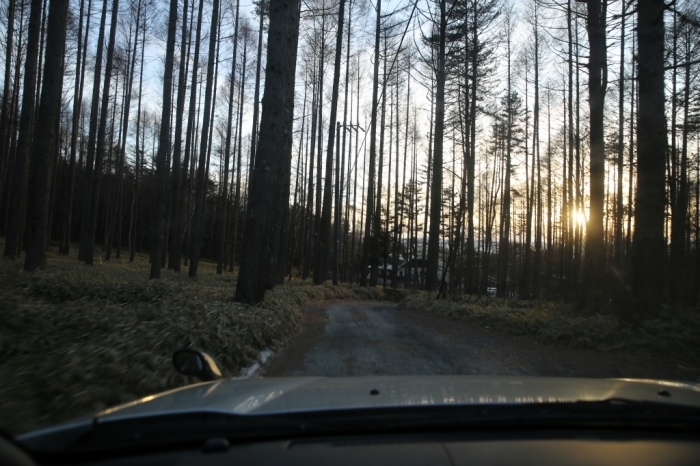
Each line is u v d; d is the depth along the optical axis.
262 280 12.26
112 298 10.77
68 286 10.86
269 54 12.18
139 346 6.07
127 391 4.84
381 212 42.81
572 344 9.71
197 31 24.41
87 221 26.98
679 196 23.16
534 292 31.47
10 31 21.64
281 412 2.55
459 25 21.91
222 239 33.38
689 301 19.34
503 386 3.47
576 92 26.75
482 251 37.75
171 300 10.61
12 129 27.55
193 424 2.33
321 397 3.02
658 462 2.20
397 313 16.67
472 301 21.91
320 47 30.59
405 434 2.47
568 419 2.56
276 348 9.47
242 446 2.27
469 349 9.50
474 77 24.81
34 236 13.59
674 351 8.46
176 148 25.25
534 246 42.56
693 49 19.81
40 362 4.90
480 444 2.33
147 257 45.50
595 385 3.54
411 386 3.46
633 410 2.68
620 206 24.14
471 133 26.47
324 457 2.14
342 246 60.78
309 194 35.84
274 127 12.26
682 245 22.14
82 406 4.21
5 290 8.30
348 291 27.48
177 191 25.53
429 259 22.36
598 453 2.26
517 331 11.44
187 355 3.80
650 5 10.39
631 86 23.14
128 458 2.15
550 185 34.09
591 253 13.20
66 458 2.15
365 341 10.40
